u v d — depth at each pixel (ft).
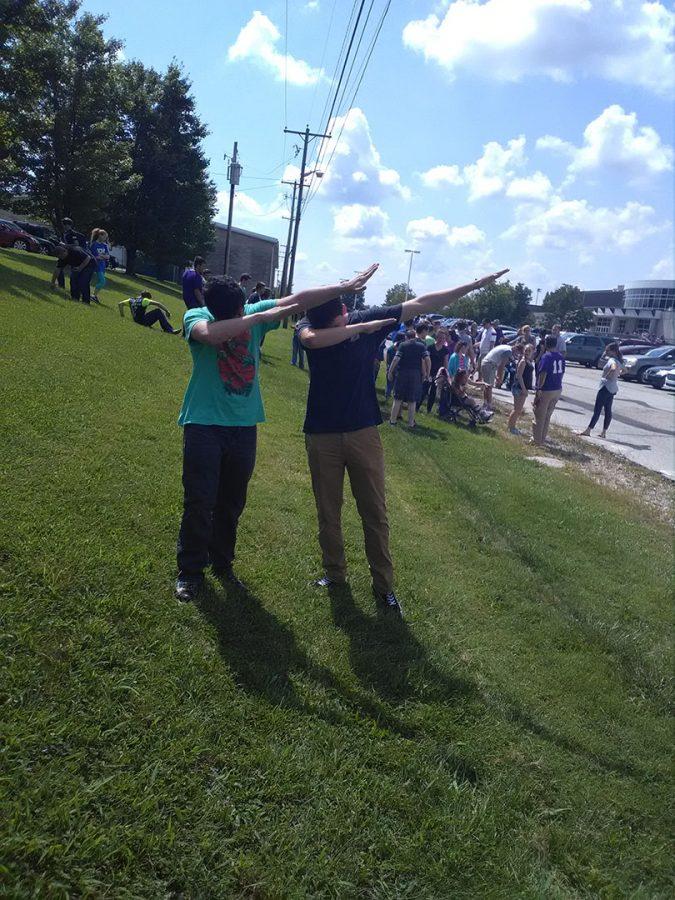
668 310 320.70
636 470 38.17
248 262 234.58
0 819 6.77
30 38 68.74
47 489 14.33
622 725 12.17
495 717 11.12
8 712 8.09
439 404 44.27
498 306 331.98
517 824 8.89
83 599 10.62
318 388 13.44
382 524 13.70
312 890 7.20
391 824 8.34
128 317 48.60
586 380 91.50
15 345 26.63
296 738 9.25
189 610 11.37
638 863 8.90
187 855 7.10
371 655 11.82
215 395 11.68
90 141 102.78
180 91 131.85
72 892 6.40
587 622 16.08
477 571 17.81
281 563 14.58
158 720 8.74
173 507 15.33
